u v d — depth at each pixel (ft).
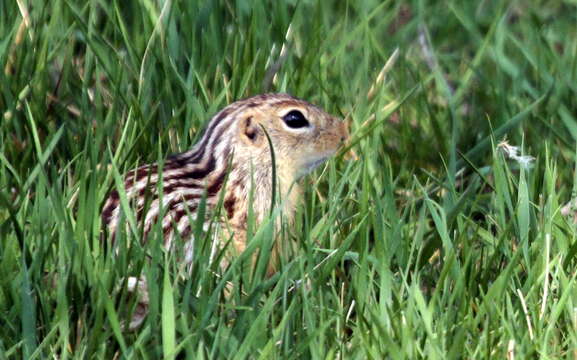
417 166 42.57
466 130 44.11
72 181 36.88
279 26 45.75
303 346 29.14
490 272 35.06
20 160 38.83
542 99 42.96
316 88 44.34
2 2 43.62
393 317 30.71
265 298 32.81
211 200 36.32
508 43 51.39
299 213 36.09
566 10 55.72
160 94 40.68
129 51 42.11
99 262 31.78
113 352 30.76
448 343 30.37
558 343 31.65
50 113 41.37
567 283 32.19
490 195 39.73
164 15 44.01
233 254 33.71
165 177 36.29
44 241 32.65
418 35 51.44
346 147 39.78
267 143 37.76
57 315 30.60
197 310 30.76
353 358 29.73
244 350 28.99
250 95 42.50
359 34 47.60
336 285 34.94
